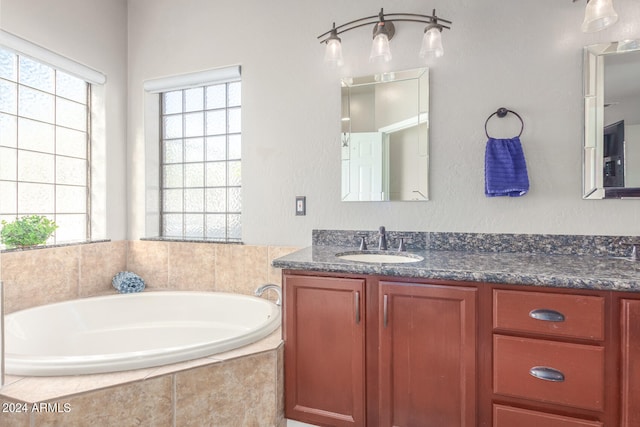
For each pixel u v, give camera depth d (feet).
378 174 6.27
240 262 7.20
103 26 7.56
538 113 5.43
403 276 4.33
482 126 5.70
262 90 7.03
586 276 3.70
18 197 6.48
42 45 6.34
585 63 5.20
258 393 4.52
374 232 6.29
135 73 8.10
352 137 6.43
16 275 5.99
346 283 4.58
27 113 6.59
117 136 7.95
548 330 3.78
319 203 6.67
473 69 5.74
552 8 5.36
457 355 4.13
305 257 5.23
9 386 3.64
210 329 6.82
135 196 8.14
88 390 3.59
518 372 3.88
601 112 5.16
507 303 3.93
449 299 4.15
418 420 4.29
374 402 4.50
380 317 4.43
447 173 5.90
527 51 5.48
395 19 6.14
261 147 7.05
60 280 6.71
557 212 5.37
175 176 8.38
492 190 5.31
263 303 6.42
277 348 4.69
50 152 7.00
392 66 6.21
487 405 4.03
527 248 5.50
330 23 6.57
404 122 6.11
